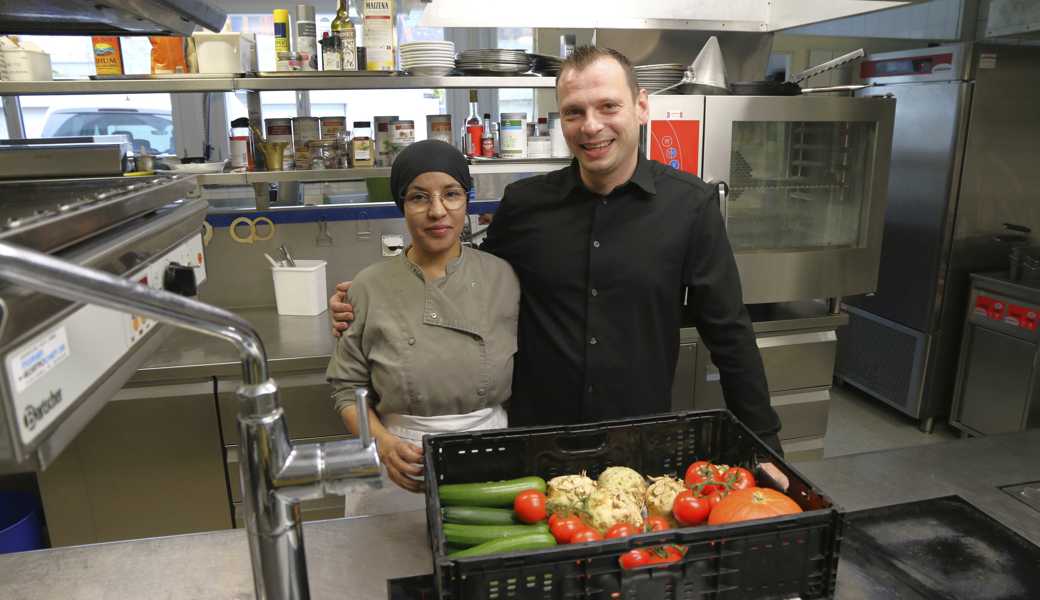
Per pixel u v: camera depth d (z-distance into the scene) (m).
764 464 0.91
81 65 3.70
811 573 0.79
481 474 0.95
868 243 2.55
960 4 3.66
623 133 1.31
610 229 1.42
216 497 2.13
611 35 2.72
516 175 3.13
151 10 1.29
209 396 2.04
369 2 2.21
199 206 1.00
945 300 3.28
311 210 2.60
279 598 0.65
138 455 2.07
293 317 2.48
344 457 0.62
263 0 3.90
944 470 1.18
